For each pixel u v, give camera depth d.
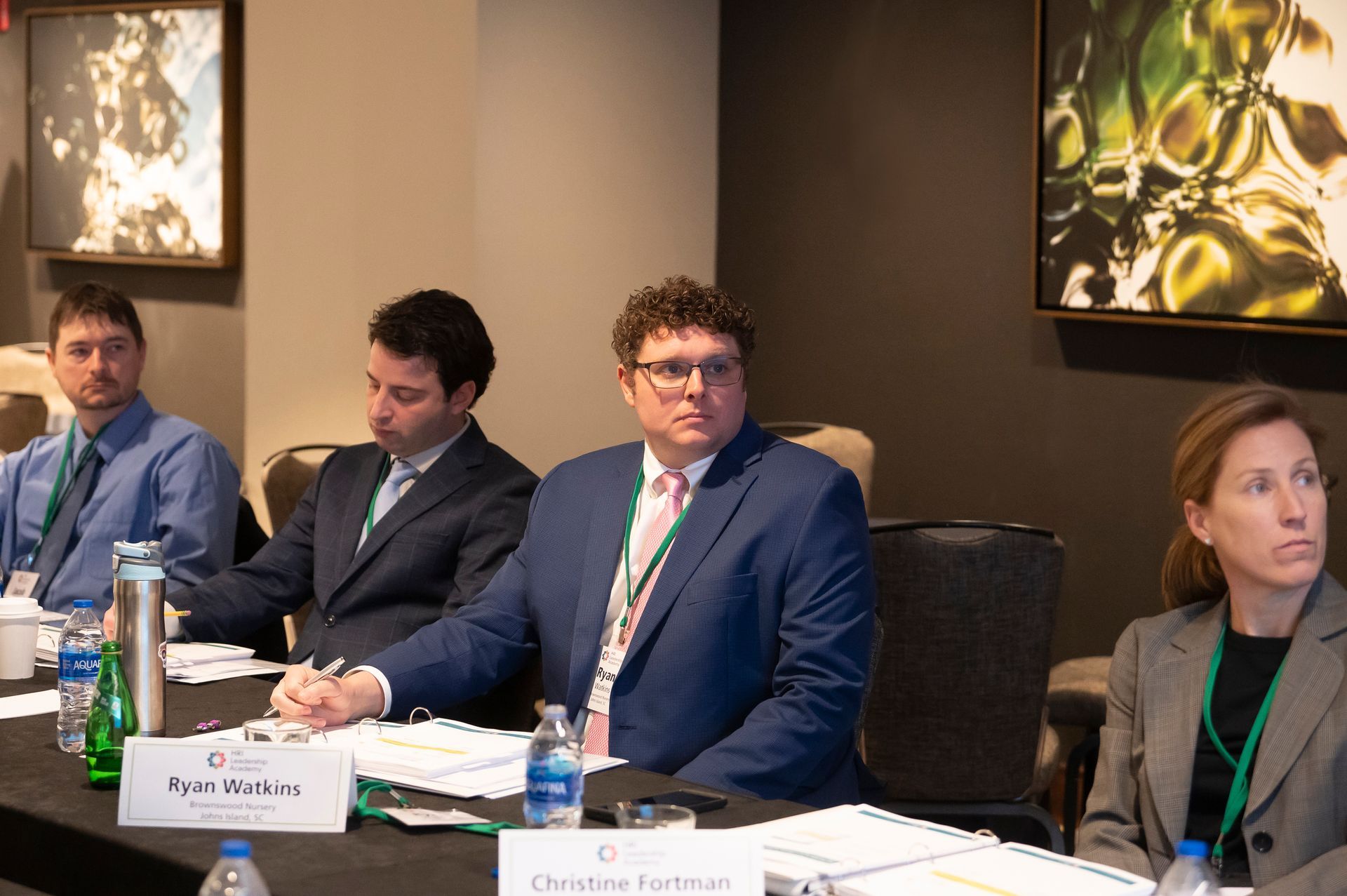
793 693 2.23
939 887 1.57
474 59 4.29
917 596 2.95
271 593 3.11
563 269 4.61
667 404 2.37
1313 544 2.03
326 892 1.53
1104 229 4.22
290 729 1.93
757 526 2.32
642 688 2.31
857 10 4.84
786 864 1.61
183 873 1.62
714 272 5.26
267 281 4.80
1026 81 4.45
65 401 5.09
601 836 1.44
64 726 2.11
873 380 4.90
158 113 6.08
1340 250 3.72
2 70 6.73
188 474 3.42
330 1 4.59
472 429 3.02
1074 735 4.54
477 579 2.84
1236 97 3.90
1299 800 1.97
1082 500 4.41
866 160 4.85
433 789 1.91
